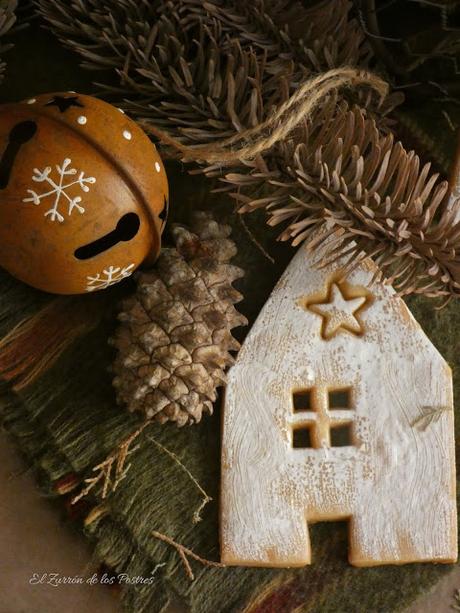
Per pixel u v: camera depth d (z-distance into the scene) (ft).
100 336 0.90
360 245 0.74
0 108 0.73
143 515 0.88
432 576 0.91
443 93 0.86
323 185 0.73
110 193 0.72
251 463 0.88
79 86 0.92
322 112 0.78
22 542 0.90
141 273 0.85
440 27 0.80
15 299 0.89
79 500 0.89
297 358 0.89
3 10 0.80
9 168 0.71
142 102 0.84
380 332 0.90
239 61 0.80
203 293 0.83
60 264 0.75
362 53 0.83
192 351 0.82
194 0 0.79
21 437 0.89
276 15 0.79
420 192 0.74
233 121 0.77
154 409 0.82
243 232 0.92
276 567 0.90
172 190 0.92
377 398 0.90
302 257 0.89
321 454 0.89
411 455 0.90
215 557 0.89
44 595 0.90
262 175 0.76
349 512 0.89
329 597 0.91
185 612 0.90
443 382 0.90
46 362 0.89
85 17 0.83
